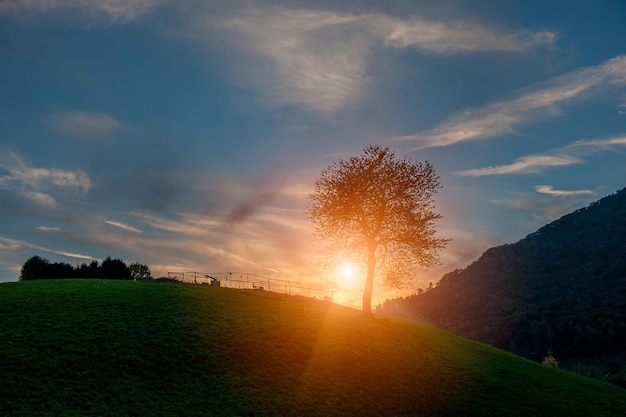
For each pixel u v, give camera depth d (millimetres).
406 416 44875
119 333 50000
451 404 48469
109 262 102188
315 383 47312
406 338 65125
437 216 75750
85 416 35094
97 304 58969
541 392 55312
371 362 53969
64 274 99062
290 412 41500
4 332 47062
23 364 41125
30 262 99000
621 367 140500
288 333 57156
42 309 55125
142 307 59531
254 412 40312
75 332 48812
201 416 38000
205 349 49500
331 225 74812
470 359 62656
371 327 66375
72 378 40344
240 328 56281
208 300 66500
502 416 47719
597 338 161375
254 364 48531
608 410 54031
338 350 55031
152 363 44938
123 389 39969
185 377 43812
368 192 72938
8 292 62719
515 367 64000
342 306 80250
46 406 35812
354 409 44188
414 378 52469
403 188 73438
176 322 55281
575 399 55469
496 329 194875
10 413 34188
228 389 43125
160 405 38500
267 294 79312
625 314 172125
